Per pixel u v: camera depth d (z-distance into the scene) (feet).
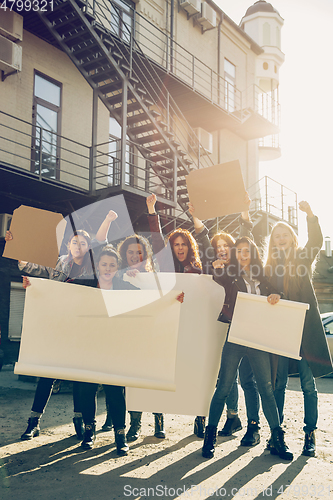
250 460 10.25
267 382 10.62
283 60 62.28
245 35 56.49
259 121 52.70
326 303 63.87
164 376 9.25
